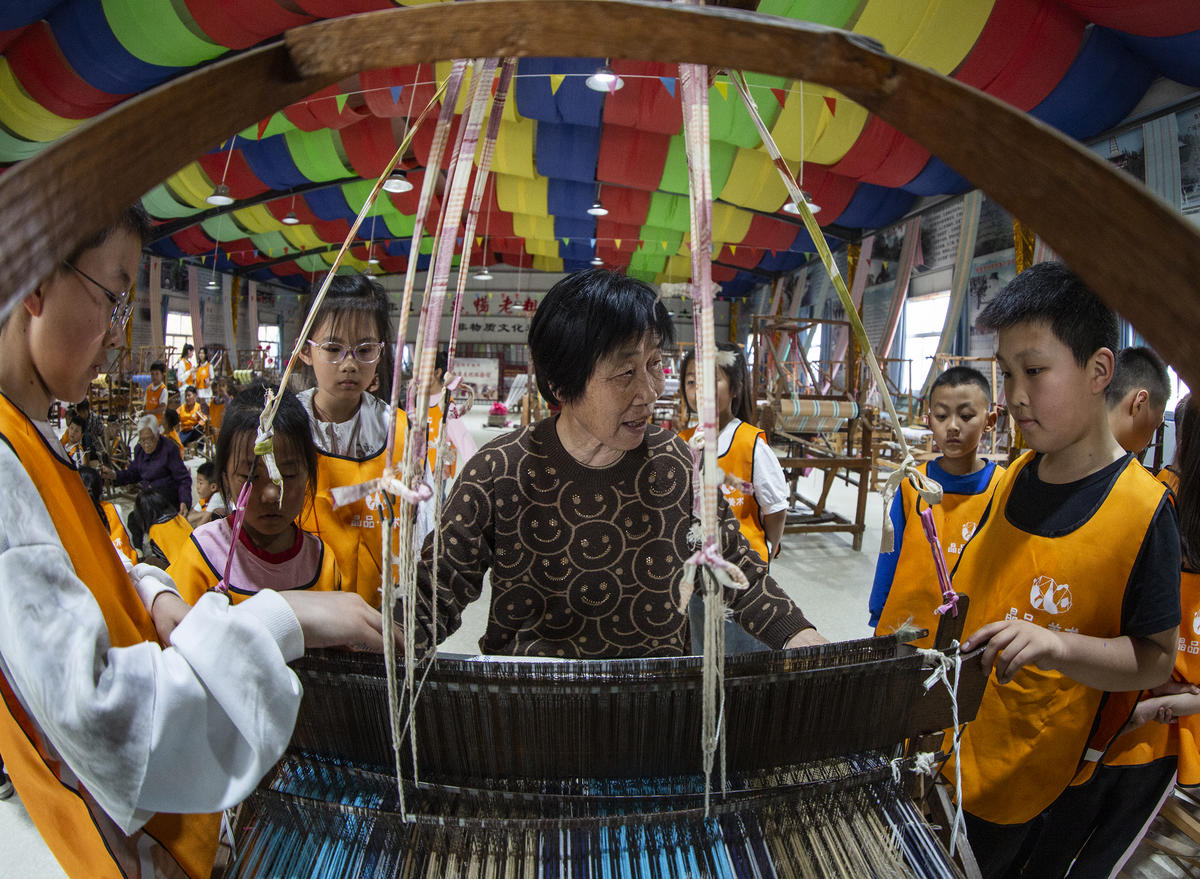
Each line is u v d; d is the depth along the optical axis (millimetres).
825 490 4535
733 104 4246
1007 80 3637
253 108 354
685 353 2061
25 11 3576
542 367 788
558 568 833
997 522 943
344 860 581
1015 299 798
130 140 311
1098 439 837
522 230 9297
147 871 537
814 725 632
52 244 312
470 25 332
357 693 606
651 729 610
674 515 840
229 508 1100
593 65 4387
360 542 1291
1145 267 310
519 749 617
